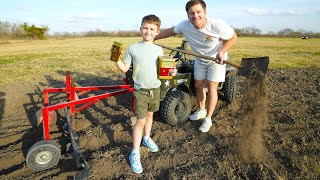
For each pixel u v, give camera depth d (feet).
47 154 12.08
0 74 32.22
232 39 13.88
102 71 34.12
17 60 47.55
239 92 23.47
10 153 13.99
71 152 13.74
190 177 11.41
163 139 14.76
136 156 12.02
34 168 12.04
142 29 11.25
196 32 14.28
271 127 16.03
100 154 13.10
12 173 12.25
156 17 11.31
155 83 11.51
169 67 11.73
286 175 11.43
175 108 16.22
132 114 18.16
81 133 15.69
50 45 99.45
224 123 16.74
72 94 14.82
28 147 14.62
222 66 14.74
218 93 22.29
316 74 31.50
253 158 12.47
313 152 13.05
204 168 11.96
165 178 11.60
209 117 15.60
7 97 23.17
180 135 15.24
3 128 17.29
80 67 37.19
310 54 54.49
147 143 13.43
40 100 22.54
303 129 15.71
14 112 20.11
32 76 31.09
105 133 15.28
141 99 11.53
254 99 13.05
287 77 29.63
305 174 11.43
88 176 11.35
